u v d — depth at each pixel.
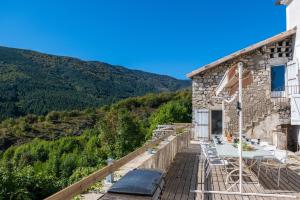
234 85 9.71
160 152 7.42
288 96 14.88
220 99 16.38
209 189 6.72
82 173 11.59
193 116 16.73
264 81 15.91
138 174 4.29
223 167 8.97
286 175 8.20
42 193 8.88
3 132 54.22
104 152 27.16
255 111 15.88
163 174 4.48
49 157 31.84
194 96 16.78
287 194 6.40
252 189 6.79
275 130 14.75
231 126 15.95
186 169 8.69
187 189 6.73
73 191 3.05
